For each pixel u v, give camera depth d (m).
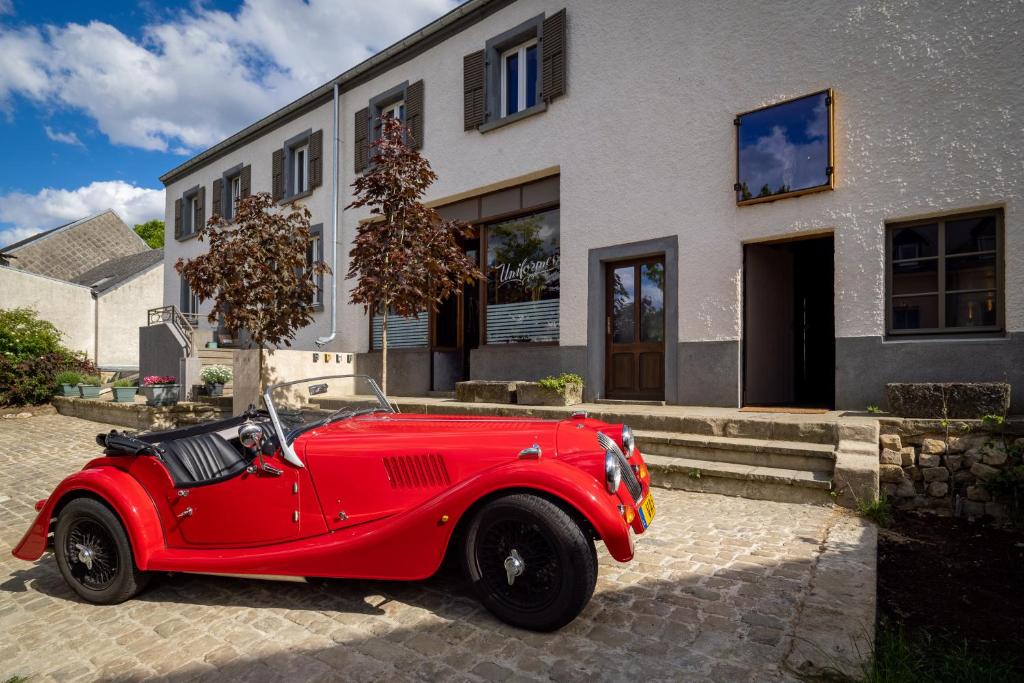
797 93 6.89
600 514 2.85
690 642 2.81
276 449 3.50
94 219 29.70
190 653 2.96
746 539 4.19
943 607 3.32
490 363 10.00
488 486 2.98
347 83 12.27
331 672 2.72
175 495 3.61
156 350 14.16
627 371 8.51
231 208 15.89
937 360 6.03
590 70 8.71
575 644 2.85
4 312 15.01
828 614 2.96
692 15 7.71
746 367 7.43
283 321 9.34
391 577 3.16
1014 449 4.83
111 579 3.59
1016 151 5.68
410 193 6.98
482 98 9.96
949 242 6.11
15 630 3.31
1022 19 5.69
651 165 8.05
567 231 8.95
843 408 6.55
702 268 7.58
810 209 6.79
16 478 7.42
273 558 3.32
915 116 6.19
